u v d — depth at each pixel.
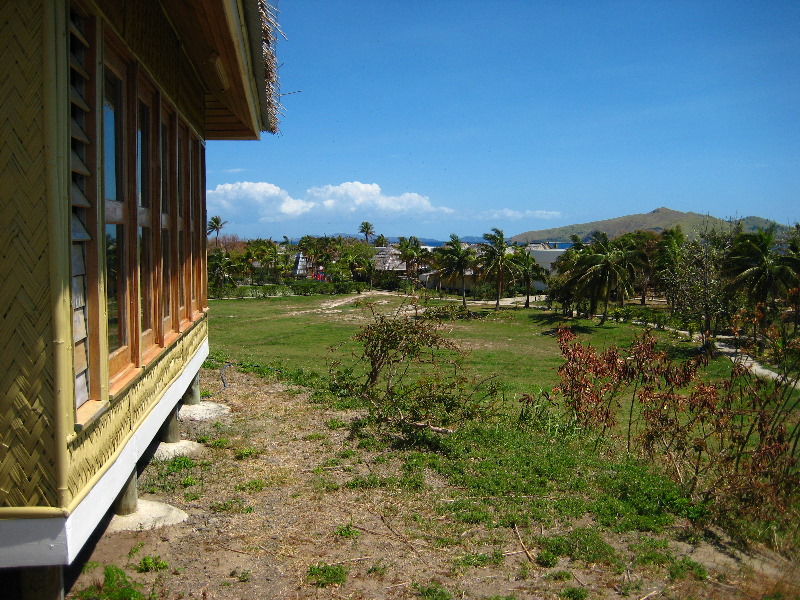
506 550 5.34
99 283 3.84
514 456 8.11
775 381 8.05
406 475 7.23
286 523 5.77
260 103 8.02
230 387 11.85
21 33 3.06
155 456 7.53
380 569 4.88
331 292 66.69
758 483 6.31
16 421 3.19
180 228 7.48
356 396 11.18
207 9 4.98
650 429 8.52
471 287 65.38
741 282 31.95
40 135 3.10
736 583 4.75
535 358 31.59
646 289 58.59
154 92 5.51
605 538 5.67
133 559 4.86
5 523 3.22
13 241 3.12
